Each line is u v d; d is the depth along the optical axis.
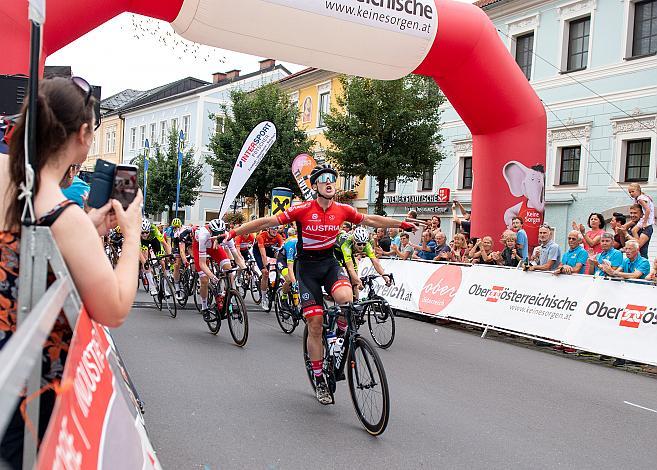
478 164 10.65
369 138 16.44
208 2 7.73
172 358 5.96
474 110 10.17
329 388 4.46
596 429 4.30
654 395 5.44
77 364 1.13
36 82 1.29
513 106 9.99
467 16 9.25
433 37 9.00
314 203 4.58
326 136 17.47
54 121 1.39
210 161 23.17
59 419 0.94
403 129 16.50
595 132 16.08
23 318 1.27
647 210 8.19
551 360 6.83
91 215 1.52
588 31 16.48
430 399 4.87
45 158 1.41
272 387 5.04
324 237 4.56
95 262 1.34
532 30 17.86
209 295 7.50
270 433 3.88
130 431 1.41
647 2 15.05
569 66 17.00
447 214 20.59
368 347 3.94
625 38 15.37
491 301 8.33
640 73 15.04
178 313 9.29
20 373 0.74
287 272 7.66
